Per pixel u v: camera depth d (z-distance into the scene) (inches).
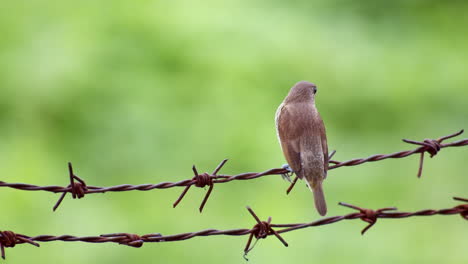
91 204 561.9
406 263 530.0
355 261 525.3
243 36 745.6
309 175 304.3
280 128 318.7
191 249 511.2
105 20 740.0
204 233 251.4
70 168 248.8
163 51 719.7
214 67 713.6
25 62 704.4
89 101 679.1
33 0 764.0
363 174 634.8
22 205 558.6
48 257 509.7
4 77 693.9
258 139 650.2
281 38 751.7
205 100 685.9
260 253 508.4
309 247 527.8
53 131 664.4
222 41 738.2
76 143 649.6
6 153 634.2
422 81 765.3
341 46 774.5
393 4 847.7
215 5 767.7
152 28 738.8
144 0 763.4
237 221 550.6
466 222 581.9
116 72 700.7
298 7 803.4
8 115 673.6
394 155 277.7
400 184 632.4
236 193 585.0
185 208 560.7
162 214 552.1
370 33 809.5
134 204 567.5
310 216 554.6
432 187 633.0
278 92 711.7
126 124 657.0
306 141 310.0
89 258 506.9
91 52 709.9
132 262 502.6
